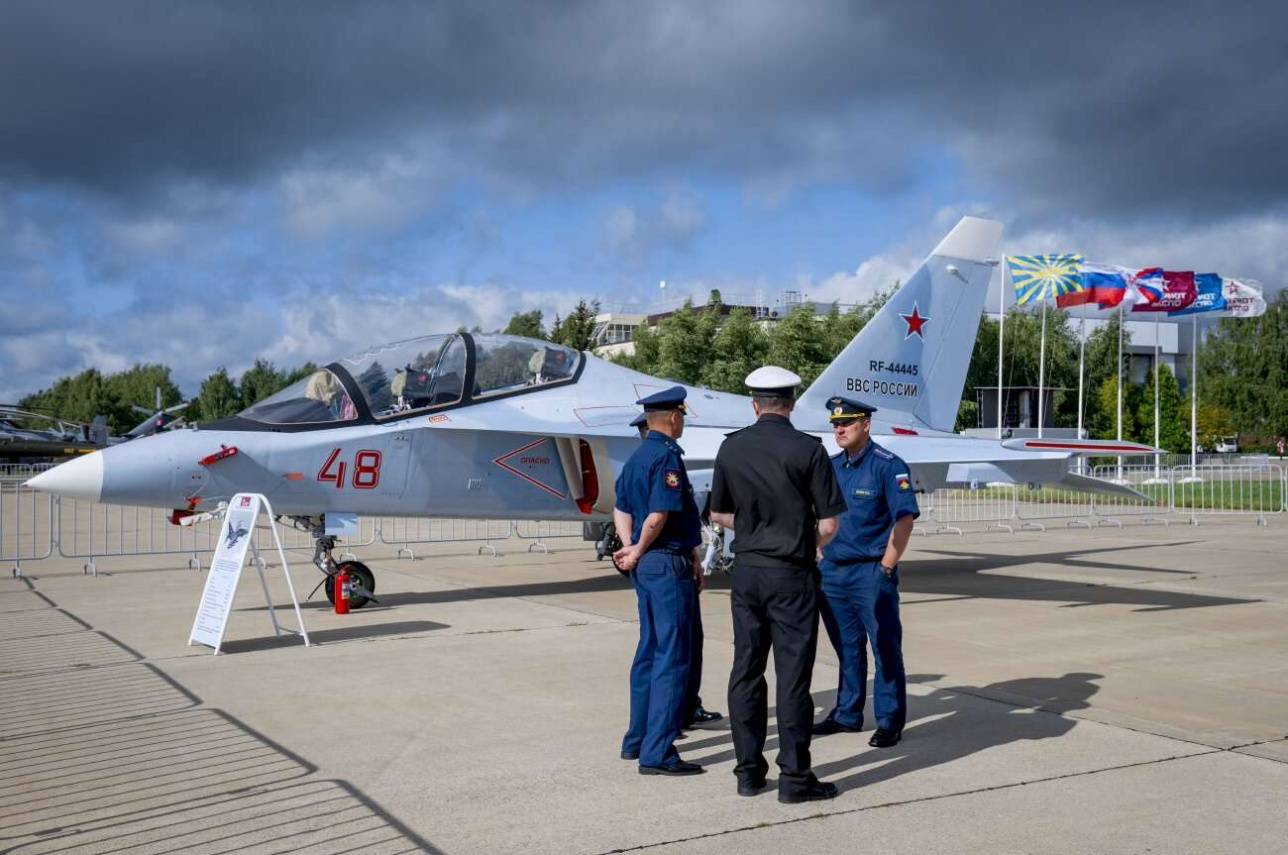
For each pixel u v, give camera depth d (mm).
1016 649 9117
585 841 4484
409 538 20766
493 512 12422
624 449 12836
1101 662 8531
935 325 16109
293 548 18562
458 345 12477
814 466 5195
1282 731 6316
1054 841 4477
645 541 5590
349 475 11383
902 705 6031
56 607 11562
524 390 12695
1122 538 21031
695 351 46250
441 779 5348
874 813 4852
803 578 5148
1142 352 75812
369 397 11688
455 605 11609
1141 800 5020
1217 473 28828
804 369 44750
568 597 12250
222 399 100688
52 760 5660
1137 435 63031
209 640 8781
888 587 6078
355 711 6758
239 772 5453
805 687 5090
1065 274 35062
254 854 4312
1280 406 81562
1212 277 35781
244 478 10883
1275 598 12406
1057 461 12297
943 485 13180
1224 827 4645
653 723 5461
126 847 4391
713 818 4793
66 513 29672
